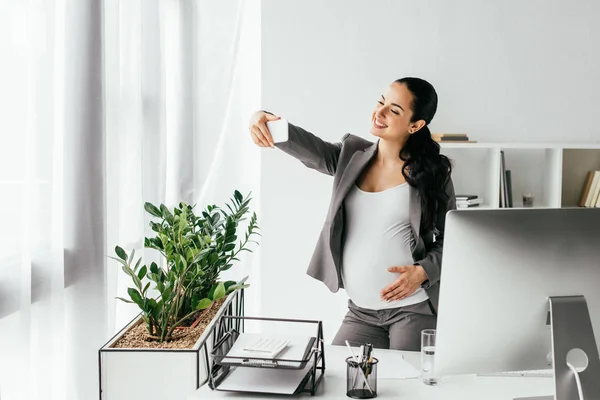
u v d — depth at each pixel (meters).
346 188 2.62
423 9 3.60
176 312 1.91
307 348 1.73
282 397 1.62
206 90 3.82
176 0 3.51
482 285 1.44
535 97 3.64
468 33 3.61
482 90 3.63
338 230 2.65
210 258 2.09
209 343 1.82
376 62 3.62
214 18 3.79
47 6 1.93
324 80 3.63
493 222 1.42
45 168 1.94
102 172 2.26
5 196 1.79
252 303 3.87
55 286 2.00
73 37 2.17
